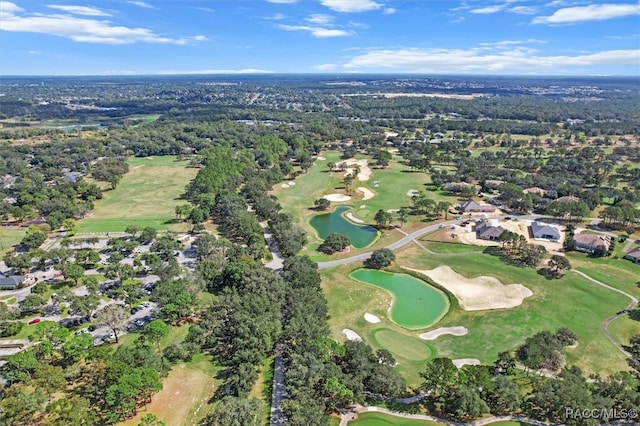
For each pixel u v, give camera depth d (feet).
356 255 460.55
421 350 302.04
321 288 381.60
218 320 308.81
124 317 298.56
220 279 376.27
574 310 346.54
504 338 313.12
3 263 427.74
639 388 249.34
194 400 250.16
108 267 391.24
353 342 278.87
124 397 225.97
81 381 258.57
